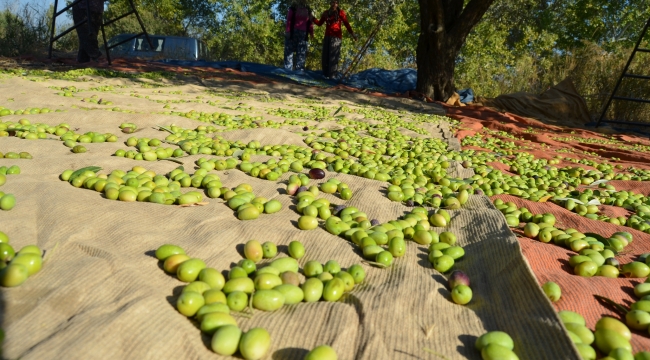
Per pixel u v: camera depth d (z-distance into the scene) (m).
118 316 2.42
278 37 39.81
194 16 40.41
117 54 25.77
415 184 6.02
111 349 2.27
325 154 7.61
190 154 6.76
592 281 3.51
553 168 7.98
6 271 2.68
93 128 7.79
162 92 13.43
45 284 2.76
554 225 5.12
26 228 3.56
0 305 2.52
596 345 2.74
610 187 6.84
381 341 2.64
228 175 5.74
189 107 10.79
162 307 2.63
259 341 2.41
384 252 3.68
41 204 3.94
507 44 36.31
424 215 4.76
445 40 19.73
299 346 2.57
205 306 2.68
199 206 4.48
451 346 2.69
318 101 15.30
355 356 2.54
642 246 4.60
